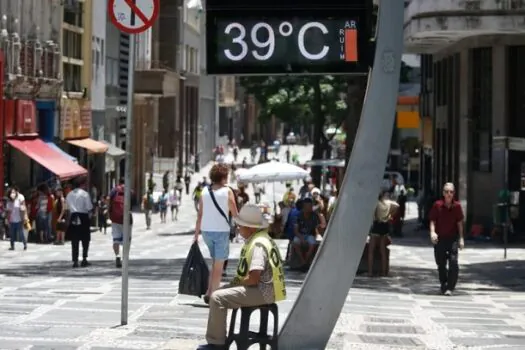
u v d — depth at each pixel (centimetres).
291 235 3659
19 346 1756
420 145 8844
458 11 5531
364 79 3509
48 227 5734
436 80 7638
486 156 6212
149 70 9206
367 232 1573
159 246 5625
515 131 6053
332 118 8675
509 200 5322
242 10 1579
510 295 3150
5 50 5891
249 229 1540
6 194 5738
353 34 1571
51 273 3472
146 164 10712
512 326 2298
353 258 1571
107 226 7531
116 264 3731
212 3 1579
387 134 1573
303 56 1577
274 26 1578
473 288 3359
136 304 2397
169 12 11806
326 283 1567
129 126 1930
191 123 13838
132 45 1933
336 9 1575
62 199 5706
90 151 7362
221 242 2284
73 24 7350
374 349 1825
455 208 3061
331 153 12000
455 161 6744
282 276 1540
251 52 1580
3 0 5878
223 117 18475
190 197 11188
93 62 7938
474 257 4822
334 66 1576
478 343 1958
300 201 3653
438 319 2375
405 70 8931
